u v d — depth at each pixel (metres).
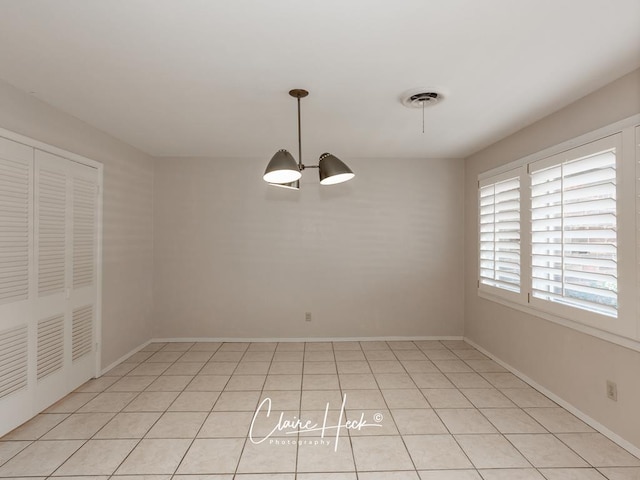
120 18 1.68
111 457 2.18
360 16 1.66
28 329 2.56
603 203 2.33
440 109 2.83
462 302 4.63
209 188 4.55
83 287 3.20
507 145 3.57
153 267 4.53
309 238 4.57
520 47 1.93
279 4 1.57
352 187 4.59
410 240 4.60
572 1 1.55
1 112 2.33
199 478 2.00
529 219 3.14
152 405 2.86
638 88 2.15
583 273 2.49
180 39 1.86
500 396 3.00
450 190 4.60
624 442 2.24
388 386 3.22
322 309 4.59
